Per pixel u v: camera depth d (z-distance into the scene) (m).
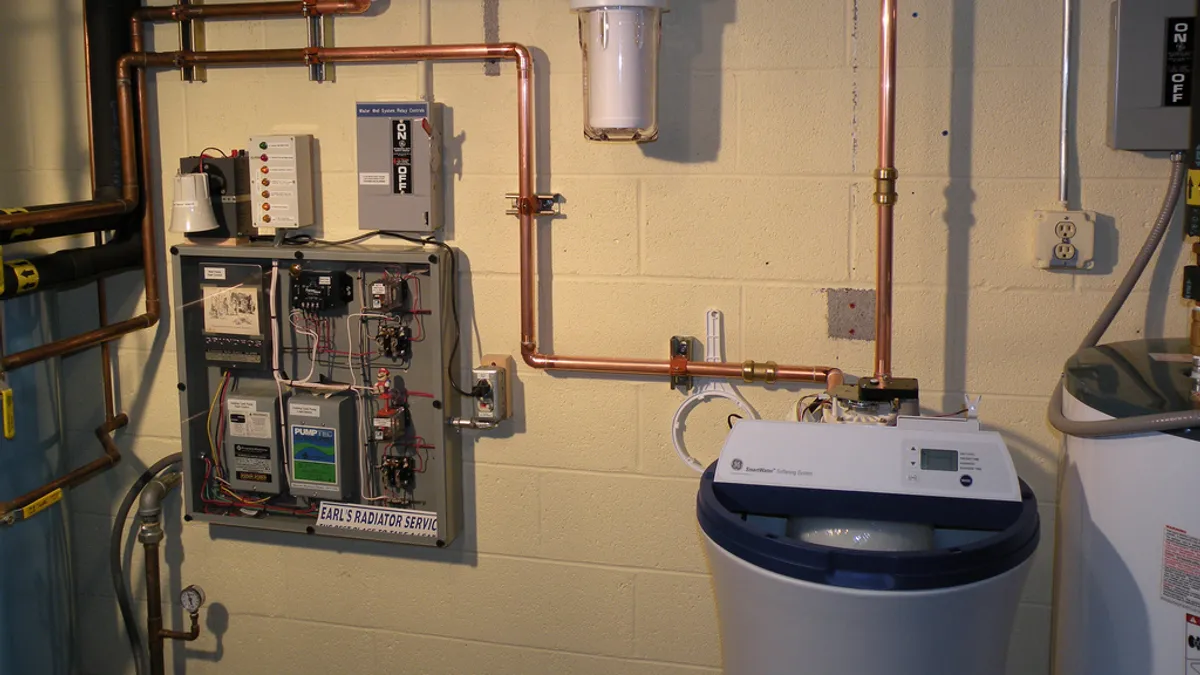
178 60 2.33
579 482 2.33
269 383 2.42
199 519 2.45
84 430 2.60
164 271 2.48
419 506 2.37
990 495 1.53
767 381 2.17
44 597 2.51
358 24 2.29
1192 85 1.71
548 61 2.21
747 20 2.11
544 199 2.24
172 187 2.43
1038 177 2.04
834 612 1.43
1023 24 2.01
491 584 2.42
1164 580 1.58
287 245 2.33
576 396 2.30
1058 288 2.07
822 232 2.14
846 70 2.08
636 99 2.00
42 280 2.22
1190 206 1.71
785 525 1.68
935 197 2.09
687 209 2.19
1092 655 1.73
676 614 2.34
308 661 2.55
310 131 2.34
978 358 2.12
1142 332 2.05
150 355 2.52
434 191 2.25
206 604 2.58
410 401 2.34
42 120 2.51
